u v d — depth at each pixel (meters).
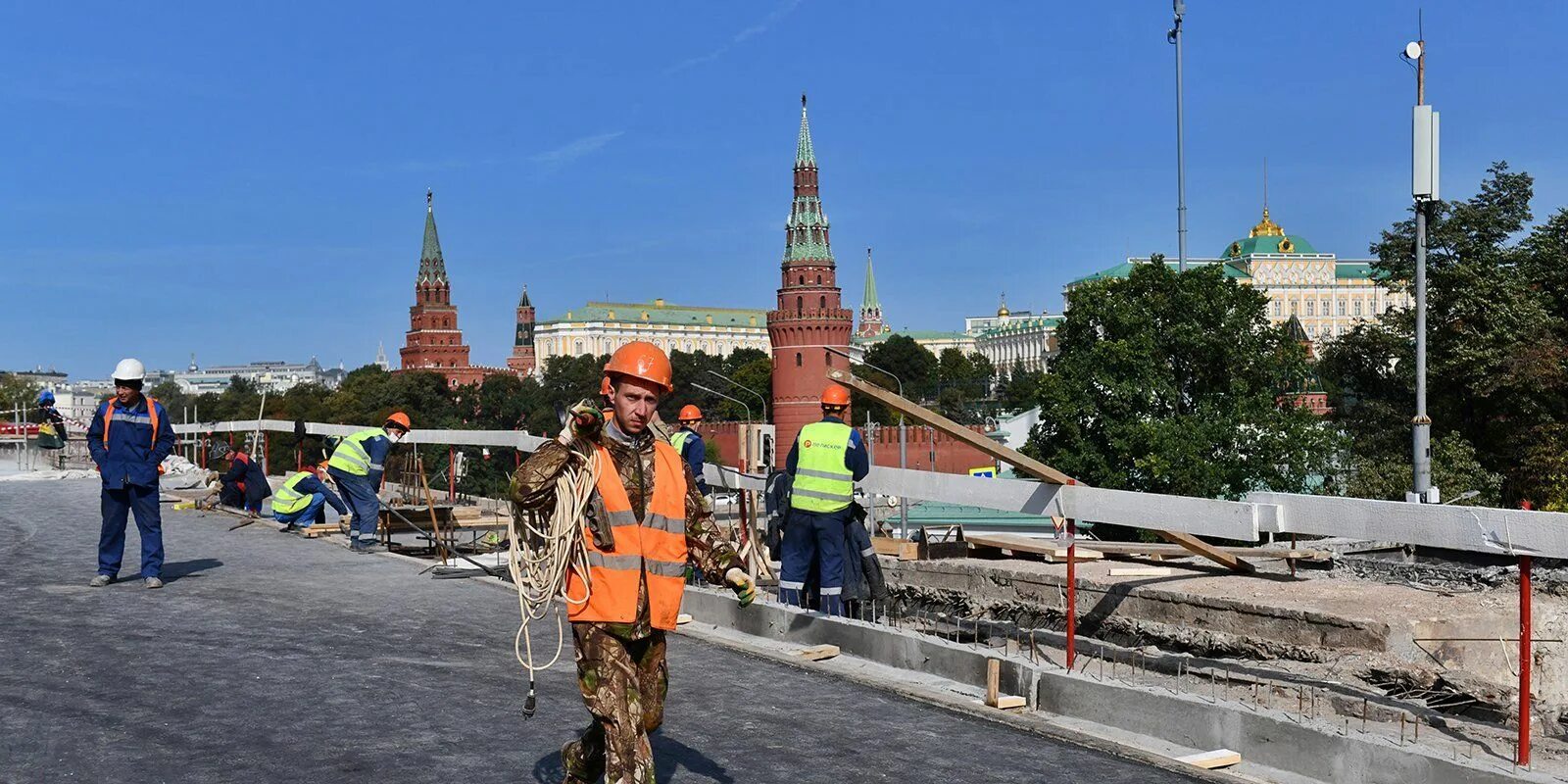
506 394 168.38
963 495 8.51
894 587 11.46
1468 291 50.19
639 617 4.57
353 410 148.50
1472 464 44.62
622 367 4.66
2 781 5.20
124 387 10.74
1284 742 5.66
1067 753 5.92
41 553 13.32
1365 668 7.27
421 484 18.62
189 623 9.02
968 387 161.75
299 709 6.54
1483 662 7.69
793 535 9.57
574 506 4.51
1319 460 50.09
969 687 7.23
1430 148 25.62
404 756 5.69
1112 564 10.21
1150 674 7.71
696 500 4.89
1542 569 9.15
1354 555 10.58
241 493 19.80
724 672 7.65
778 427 130.00
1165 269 53.59
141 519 10.84
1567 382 46.44
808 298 128.75
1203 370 53.09
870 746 5.98
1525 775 4.93
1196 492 48.12
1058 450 52.72
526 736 6.06
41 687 6.90
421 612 9.81
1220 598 8.38
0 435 58.12
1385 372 57.72
